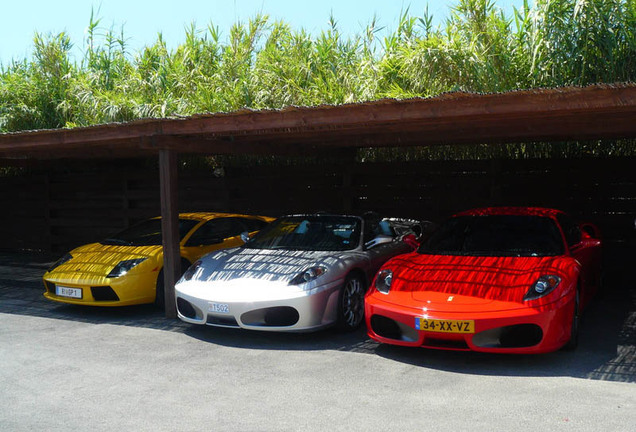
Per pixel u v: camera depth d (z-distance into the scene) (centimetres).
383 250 652
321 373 448
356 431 338
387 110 499
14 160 1078
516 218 582
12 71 1273
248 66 1155
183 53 1190
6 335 584
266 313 527
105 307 723
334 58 1066
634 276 780
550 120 571
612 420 345
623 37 747
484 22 845
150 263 675
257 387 418
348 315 573
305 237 649
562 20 758
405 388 410
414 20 944
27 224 1289
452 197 880
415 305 463
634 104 409
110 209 1189
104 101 1138
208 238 762
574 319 476
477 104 462
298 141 797
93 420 362
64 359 497
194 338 564
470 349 441
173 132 625
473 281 477
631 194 771
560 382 415
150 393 410
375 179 937
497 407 370
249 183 1046
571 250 542
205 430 344
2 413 377
